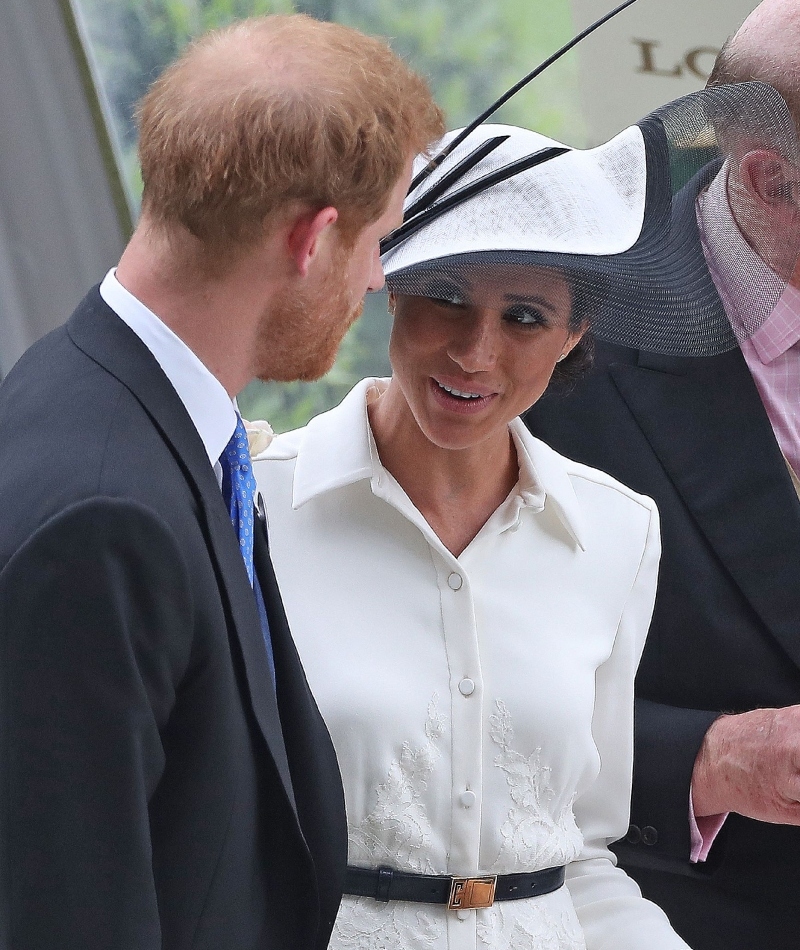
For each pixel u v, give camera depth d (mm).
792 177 5891
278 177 3934
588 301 5465
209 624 3984
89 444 3834
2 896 3756
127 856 3732
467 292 5266
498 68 9336
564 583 6215
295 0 8992
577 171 5664
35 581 3619
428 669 5785
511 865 5754
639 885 7438
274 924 4473
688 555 7246
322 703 5645
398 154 4203
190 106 3973
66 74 8867
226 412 4277
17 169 8914
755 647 7145
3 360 9195
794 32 6387
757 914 7238
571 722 5902
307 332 4293
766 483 7094
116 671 3682
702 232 5965
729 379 7219
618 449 7395
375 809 5613
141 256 4195
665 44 8742
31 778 3674
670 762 6973
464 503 6094
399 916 5641
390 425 6094
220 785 4102
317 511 6047
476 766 5699
